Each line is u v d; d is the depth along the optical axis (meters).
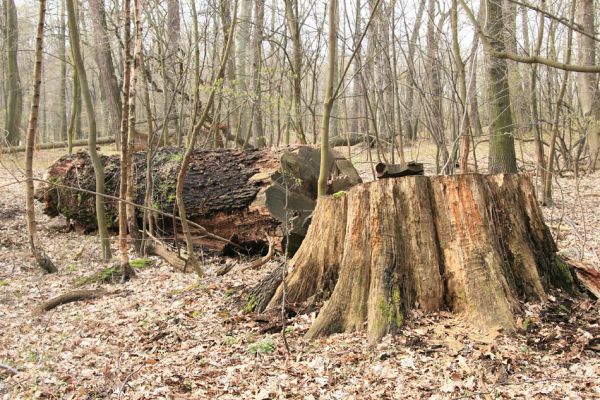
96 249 10.05
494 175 5.27
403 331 4.75
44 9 7.41
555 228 9.73
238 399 4.09
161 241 9.16
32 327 6.27
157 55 11.28
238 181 8.58
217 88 7.88
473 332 4.64
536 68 12.78
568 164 15.67
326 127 7.16
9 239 10.71
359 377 4.25
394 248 5.02
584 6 13.05
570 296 5.16
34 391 4.52
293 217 7.82
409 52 12.24
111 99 14.95
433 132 11.27
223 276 7.66
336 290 5.14
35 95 7.76
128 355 5.17
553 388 3.78
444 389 3.91
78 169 10.67
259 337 5.16
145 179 9.65
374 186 5.13
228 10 12.95
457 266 4.94
